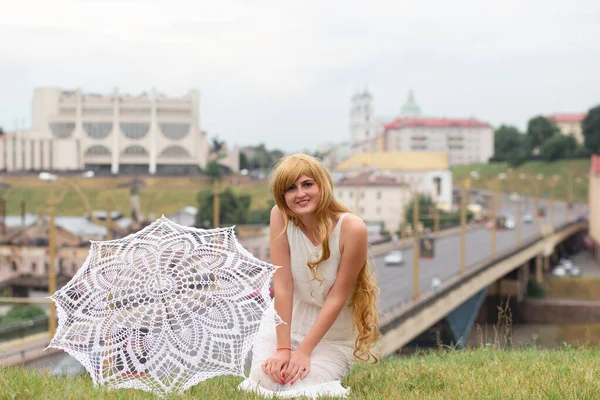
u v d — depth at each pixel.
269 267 5.16
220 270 5.13
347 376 6.62
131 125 174.12
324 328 5.55
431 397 5.33
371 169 131.25
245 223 96.62
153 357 5.06
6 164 162.62
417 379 6.40
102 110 174.50
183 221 98.31
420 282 51.47
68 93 182.50
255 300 5.09
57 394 4.82
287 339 5.57
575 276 87.12
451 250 78.94
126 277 5.14
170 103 175.50
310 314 5.80
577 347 9.95
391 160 151.25
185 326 5.06
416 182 138.00
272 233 5.74
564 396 5.20
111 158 173.75
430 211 106.94
